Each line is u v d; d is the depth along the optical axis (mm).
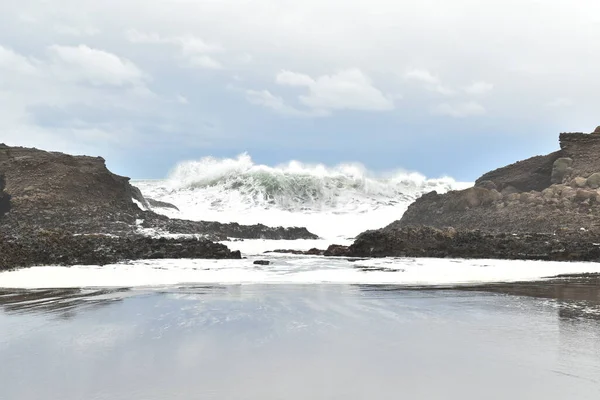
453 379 6602
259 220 53281
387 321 10289
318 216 57312
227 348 8164
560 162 45562
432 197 48781
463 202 44062
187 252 26797
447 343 8477
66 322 10125
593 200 37000
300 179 63406
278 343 8492
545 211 37562
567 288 15461
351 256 29922
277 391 6152
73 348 8133
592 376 6715
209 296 13594
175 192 62062
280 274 19312
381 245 29656
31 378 6613
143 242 27172
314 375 6777
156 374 6797
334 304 12312
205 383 6441
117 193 43531
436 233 29906
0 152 45219
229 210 57312
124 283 16375
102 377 6664
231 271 20266
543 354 7762
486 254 27672
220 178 64000
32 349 8055
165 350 8023
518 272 20188
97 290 14781
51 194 39344
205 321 10266
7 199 38625
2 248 20906
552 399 5879
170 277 18078
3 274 18219
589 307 11969
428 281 17281
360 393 6094
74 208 38469
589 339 8719
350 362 7391
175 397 5934
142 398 5898
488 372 6891
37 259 21828
